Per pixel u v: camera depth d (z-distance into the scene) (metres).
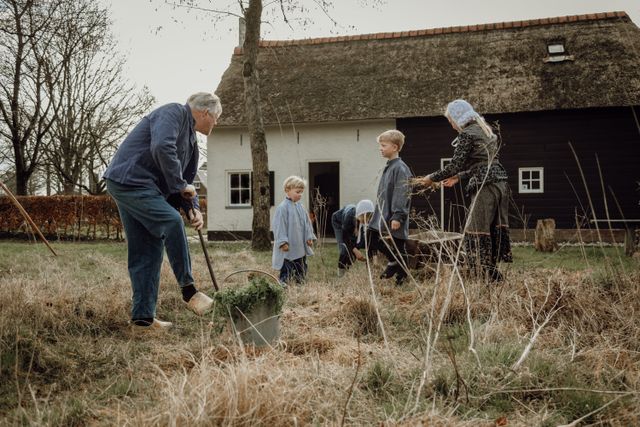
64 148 26.05
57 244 13.68
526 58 16.14
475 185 4.73
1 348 2.96
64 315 3.78
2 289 3.95
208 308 3.84
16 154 22.22
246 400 2.10
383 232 5.76
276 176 16.98
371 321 3.83
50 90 23.03
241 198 17.38
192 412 2.06
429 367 2.62
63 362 3.04
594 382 2.60
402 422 2.14
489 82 15.73
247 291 3.27
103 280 5.56
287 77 17.88
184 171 4.14
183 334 3.83
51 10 21.56
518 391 2.49
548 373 2.67
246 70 12.53
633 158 14.57
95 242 15.79
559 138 15.04
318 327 3.84
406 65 16.98
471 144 4.86
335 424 2.11
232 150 17.28
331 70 17.67
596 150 14.81
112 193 3.72
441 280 4.26
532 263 6.77
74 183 26.36
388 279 5.82
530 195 15.16
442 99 15.62
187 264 3.81
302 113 16.50
